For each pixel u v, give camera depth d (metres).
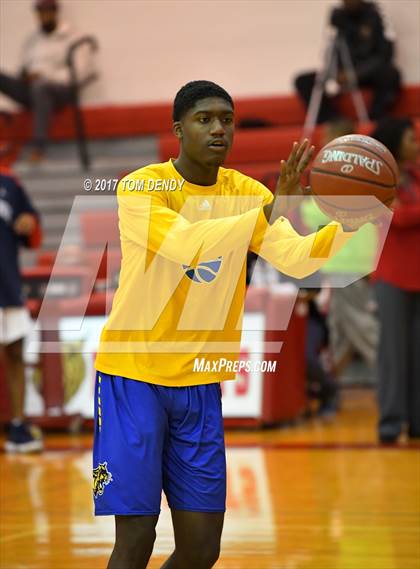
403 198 11.64
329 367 15.36
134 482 4.86
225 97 4.92
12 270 12.50
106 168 21.05
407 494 9.30
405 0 21.67
